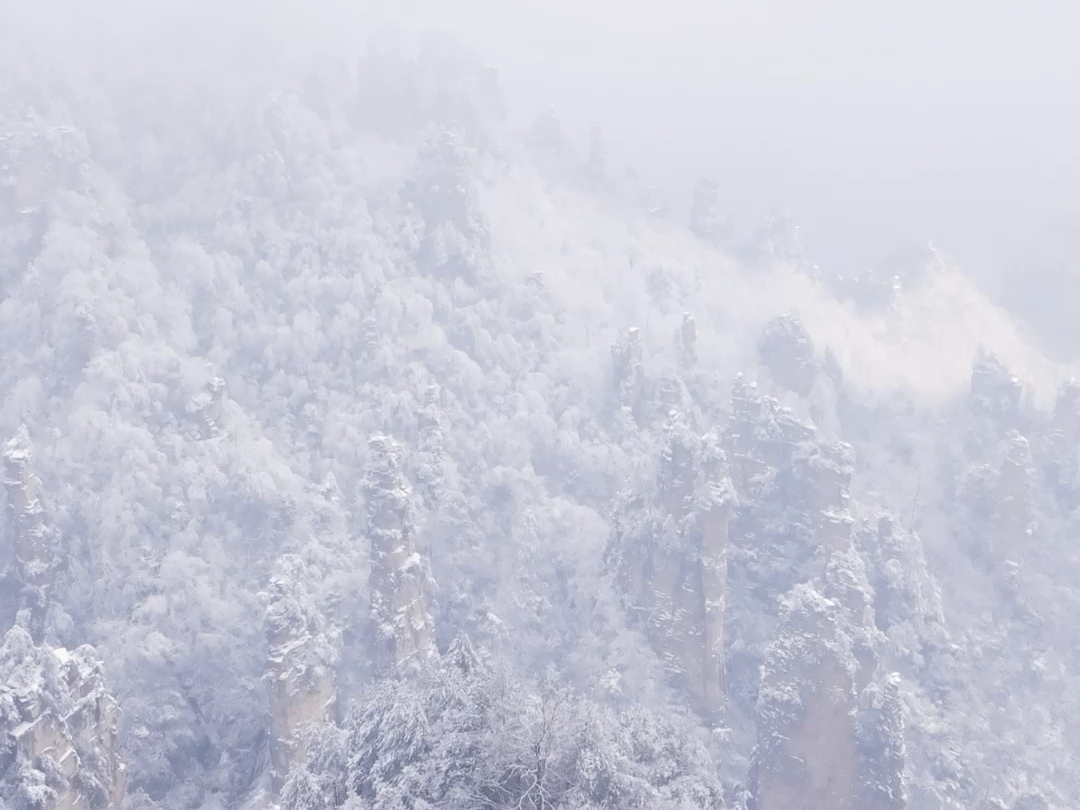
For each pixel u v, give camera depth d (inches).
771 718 2839.6
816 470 3759.8
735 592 3725.4
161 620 3267.7
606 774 1117.7
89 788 2090.3
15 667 2039.9
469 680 1331.2
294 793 1305.4
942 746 3280.0
